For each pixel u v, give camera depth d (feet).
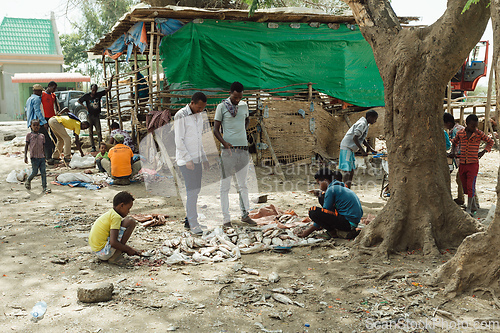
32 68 99.81
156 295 11.84
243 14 32.58
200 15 31.86
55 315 10.55
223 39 33.81
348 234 17.26
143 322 10.23
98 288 11.33
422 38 15.26
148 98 34.76
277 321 10.37
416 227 15.51
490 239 11.66
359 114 38.14
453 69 14.89
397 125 15.61
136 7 29.94
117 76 39.73
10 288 12.19
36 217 20.44
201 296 11.80
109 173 30.60
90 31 86.28
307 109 35.63
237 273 13.64
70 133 51.96
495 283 11.44
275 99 35.55
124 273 13.61
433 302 11.32
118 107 40.47
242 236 17.03
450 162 22.29
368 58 37.83
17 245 16.21
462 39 14.37
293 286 12.47
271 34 35.09
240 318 10.52
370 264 14.32
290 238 17.12
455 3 14.28
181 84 34.35
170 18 32.30
